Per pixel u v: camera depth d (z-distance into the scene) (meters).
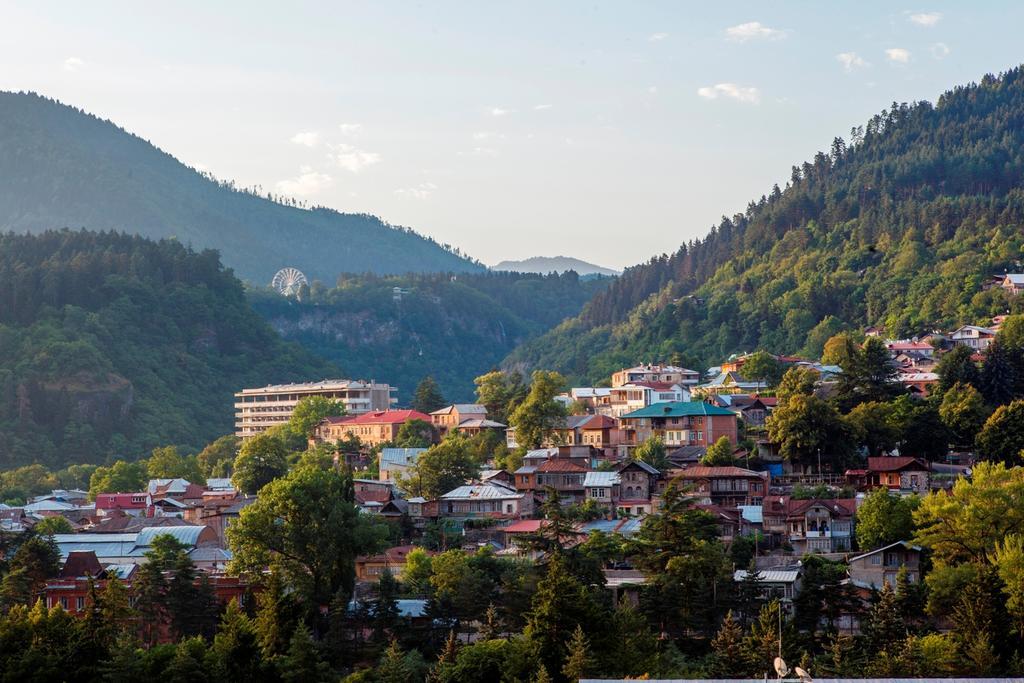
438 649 174.00
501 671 152.88
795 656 151.12
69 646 161.12
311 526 196.00
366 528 199.88
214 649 162.00
